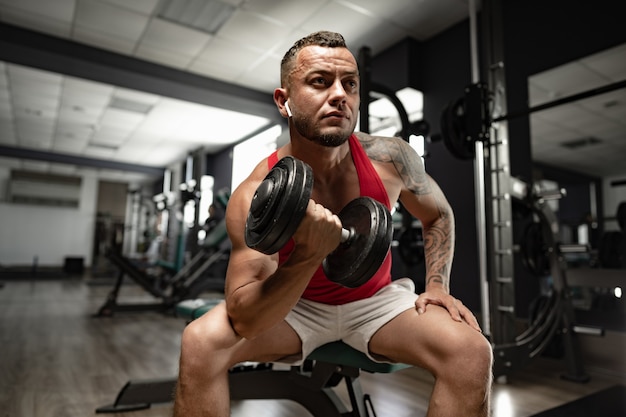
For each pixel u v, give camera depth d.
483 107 1.93
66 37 3.71
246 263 0.74
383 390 1.80
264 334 0.77
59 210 9.63
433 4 3.05
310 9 3.17
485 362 0.63
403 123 2.63
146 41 3.74
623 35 2.36
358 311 0.81
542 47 2.72
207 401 0.68
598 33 2.46
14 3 3.24
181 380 0.69
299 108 0.74
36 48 3.61
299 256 0.62
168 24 3.47
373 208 0.67
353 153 0.86
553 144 4.40
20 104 5.34
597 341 2.21
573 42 2.57
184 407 0.67
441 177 3.21
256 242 0.60
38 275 8.02
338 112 0.72
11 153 7.46
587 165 4.98
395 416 1.51
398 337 0.73
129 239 10.15
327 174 0.84
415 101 3.71
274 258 0.80
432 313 0.72
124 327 3.20
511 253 1.93
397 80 3.53
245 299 0.66
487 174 1.92
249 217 0.66
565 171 5.00
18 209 9.27
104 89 4.82
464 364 0.63
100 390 1.73
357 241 0.67
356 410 1.03
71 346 2.51
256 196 0.61
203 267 4.09
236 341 0.72
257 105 4.68
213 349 0.69
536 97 3.12
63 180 9.67
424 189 0.94
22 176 9.29
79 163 8.03
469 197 2.99
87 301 4.69
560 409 1.60
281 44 3.70
